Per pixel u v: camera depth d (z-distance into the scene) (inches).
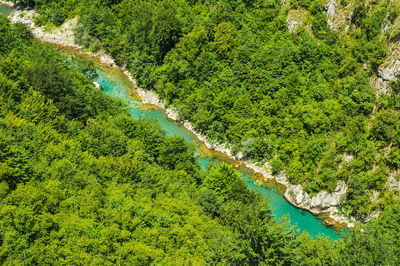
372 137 3636.8
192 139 4357.8
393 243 2517.2
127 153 3297.2
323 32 4284.0
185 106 4483.3
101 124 3745.1
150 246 2347.4
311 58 4190.5
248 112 4138.8
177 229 2546.8
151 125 3897.6
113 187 2856.8
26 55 4500.5
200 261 2367.1
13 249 2005.4
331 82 4067.4
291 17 4463.6
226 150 4207.7
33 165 2726.4
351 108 3818.9
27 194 2303.2
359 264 2217.0
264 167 4013.3
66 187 2632.9
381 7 3998.5
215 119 4318.4
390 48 3791.8
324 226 3535.9
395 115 3550.7
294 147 3848.4
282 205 3715.6
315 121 3858.3
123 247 2218.3
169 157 3656.5
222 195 3356.3
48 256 2059.5
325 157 3688.5
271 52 4343.0
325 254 2415.1
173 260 2309.3
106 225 2394.2
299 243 2559.1
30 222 2145.7
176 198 3093.0
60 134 3388.3
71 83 4030.5
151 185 3107.8
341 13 4239.7
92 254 2166.6
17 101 3555.6
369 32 4013.3
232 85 4313.5
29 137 3004.4
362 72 3919.8
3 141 2635.3
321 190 3631.9
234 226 2896.2
